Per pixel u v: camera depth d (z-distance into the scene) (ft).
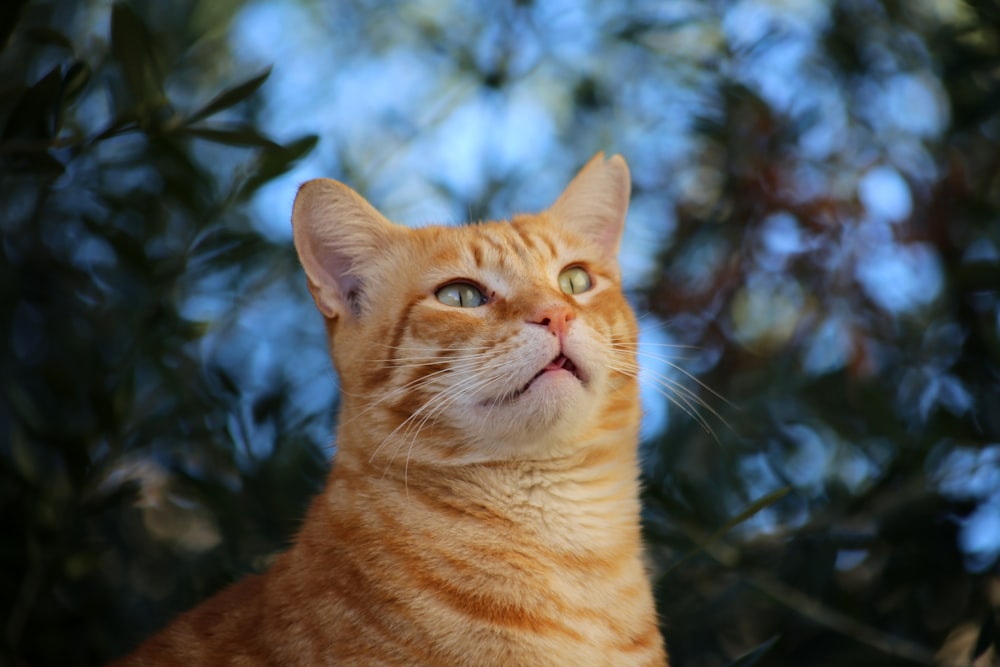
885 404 15.72
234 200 15.06
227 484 16.40
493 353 13.38
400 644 11.85
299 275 19.57
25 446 14.38
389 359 13.76
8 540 14.53
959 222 16.80
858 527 15.39
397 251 14.48
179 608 16.06
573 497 13.39
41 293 17.38
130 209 16.58
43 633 14.98
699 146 20.40
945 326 16.71
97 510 14.70
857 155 18.92
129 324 16.30
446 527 12.85
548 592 12.48
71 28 18.39
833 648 15.24
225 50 20.85
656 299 19.19
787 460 16.98
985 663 15.14
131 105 13.48
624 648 12.69
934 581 14.74
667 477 16.25
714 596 15.38
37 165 12.19
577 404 13.32
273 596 12.58
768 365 18.04
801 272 18.37
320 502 13.48
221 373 17.01
